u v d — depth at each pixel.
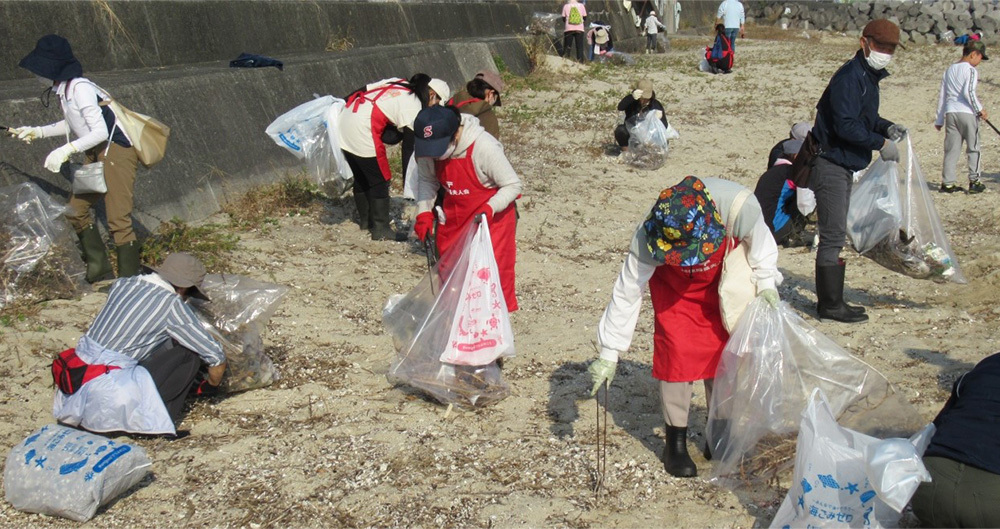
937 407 4.92
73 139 6.97
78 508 3.87
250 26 12.40
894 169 6.36
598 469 4.34
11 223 6.11
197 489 4.18
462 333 4.89
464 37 19.00
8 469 3.98
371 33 15.41
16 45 8.95
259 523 3.94
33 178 6.80
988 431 3.50
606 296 7.04
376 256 7.75
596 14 24.12
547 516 3.99
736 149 12.62
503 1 21.33
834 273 6.29
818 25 32.53
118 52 10.10
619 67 20.77
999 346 5.80
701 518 3.95
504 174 4.98
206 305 4.98
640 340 6.06
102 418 4.46
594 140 12.81
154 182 7.82
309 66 11.06
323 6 14.20
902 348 5.81
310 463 4.41
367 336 6.02
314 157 8.27
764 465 4.11
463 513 4.02
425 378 4.96
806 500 3.56
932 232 6.39
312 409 4.97
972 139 10.10
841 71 6.09
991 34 27.53
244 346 5.04
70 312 5.98
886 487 3.27
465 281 4.88
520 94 16.12
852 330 6.18
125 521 3.94
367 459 4.45
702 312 4.10
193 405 5.00
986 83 17.78
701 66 20.45
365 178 8.15
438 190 5.39
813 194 6.57
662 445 4.60
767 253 3.96
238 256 7.36
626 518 3.97
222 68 10.21
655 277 4.13
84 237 6.52
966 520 3.42
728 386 4.12
